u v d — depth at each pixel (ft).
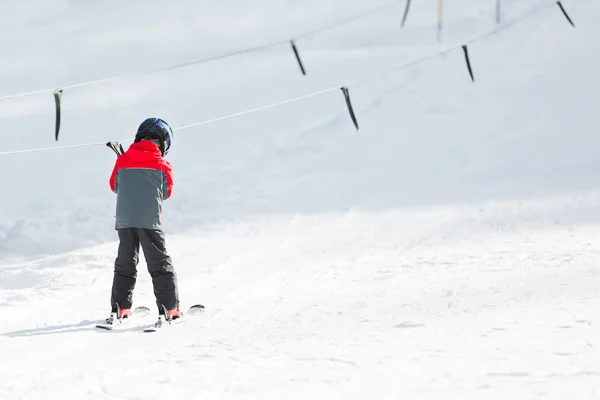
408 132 161.27
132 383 40.60
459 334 46.98
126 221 58.34
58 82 250.16
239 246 93.61
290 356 44.39
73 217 111.65
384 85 207.72
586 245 80.23
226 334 52.65
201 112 203.51
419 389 36.60
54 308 66.33
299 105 200.95
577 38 227.20
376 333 49.01
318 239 95.50
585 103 166.09
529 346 43.16
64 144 176.35
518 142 146.20
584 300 54.54
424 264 75.92
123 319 59.41
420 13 315.58
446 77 200.44
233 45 303.27
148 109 209.56
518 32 243.19
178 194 127.24
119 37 317.83
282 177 137.69
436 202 113.19
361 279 71.46
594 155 133.69
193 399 37.24
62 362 47.16
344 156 148.87
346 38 296.92
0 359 48.37
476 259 76.18
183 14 354.13
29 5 360.28
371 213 109.09
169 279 58.39
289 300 64.39
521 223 95.66
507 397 34.73
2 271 80.69
